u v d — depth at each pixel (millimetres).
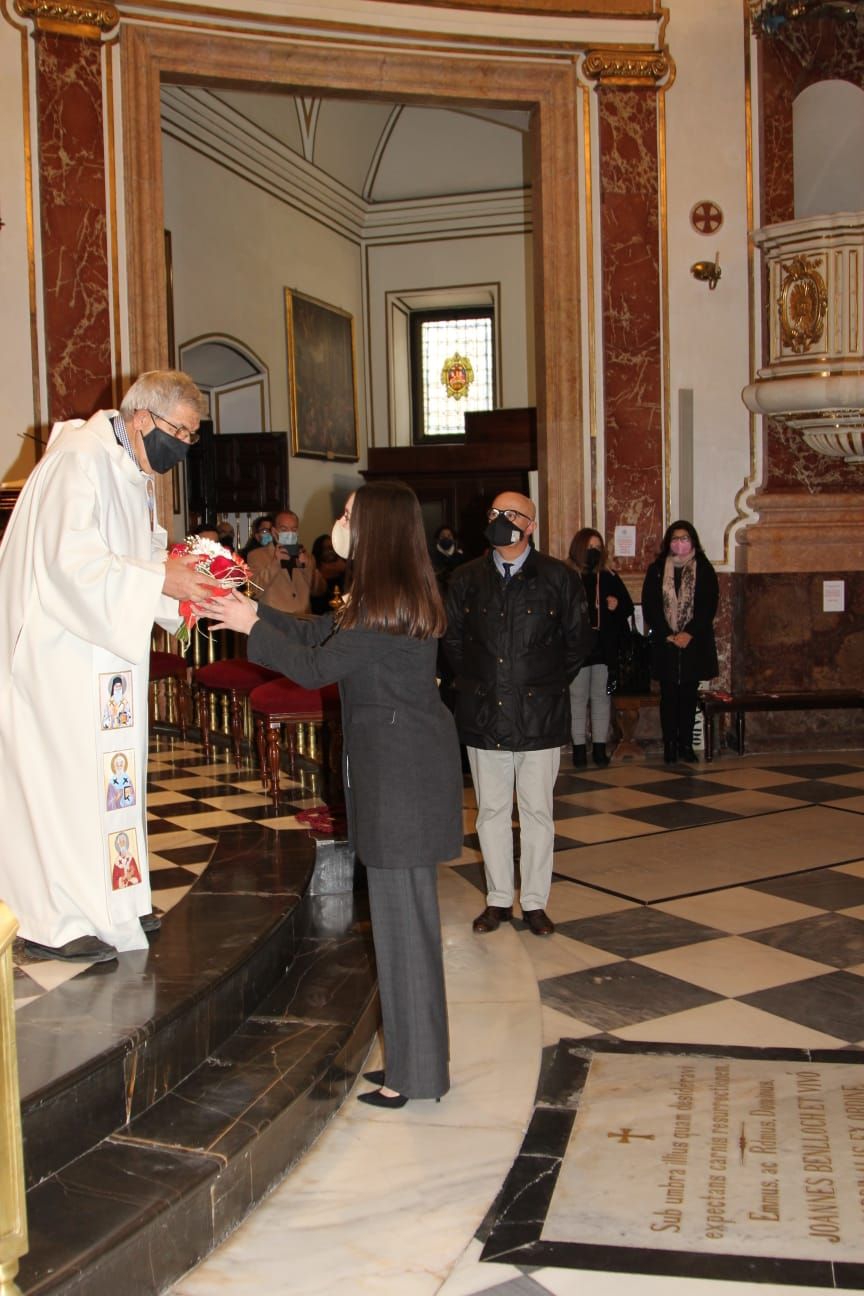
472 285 17312
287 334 14938
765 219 9188
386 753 3355
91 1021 3080
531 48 8906
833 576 9258
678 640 8508
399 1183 3109
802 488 9328
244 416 14469
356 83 8688
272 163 14391
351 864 5125
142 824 3652
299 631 3523
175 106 12078
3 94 7832
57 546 3332
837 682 9336
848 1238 2807
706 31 9094
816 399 8602
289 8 8359
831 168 9078
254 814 5762
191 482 14117
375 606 3285
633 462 9242
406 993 3479
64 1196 2654
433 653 3434
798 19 8703
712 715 8797
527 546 4953
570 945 4918
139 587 3283
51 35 7852
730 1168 3146
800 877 5809
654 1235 2852
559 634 4926
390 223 17422
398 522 3328
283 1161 3131
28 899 3525
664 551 8719
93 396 8047
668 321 9219
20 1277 2314
